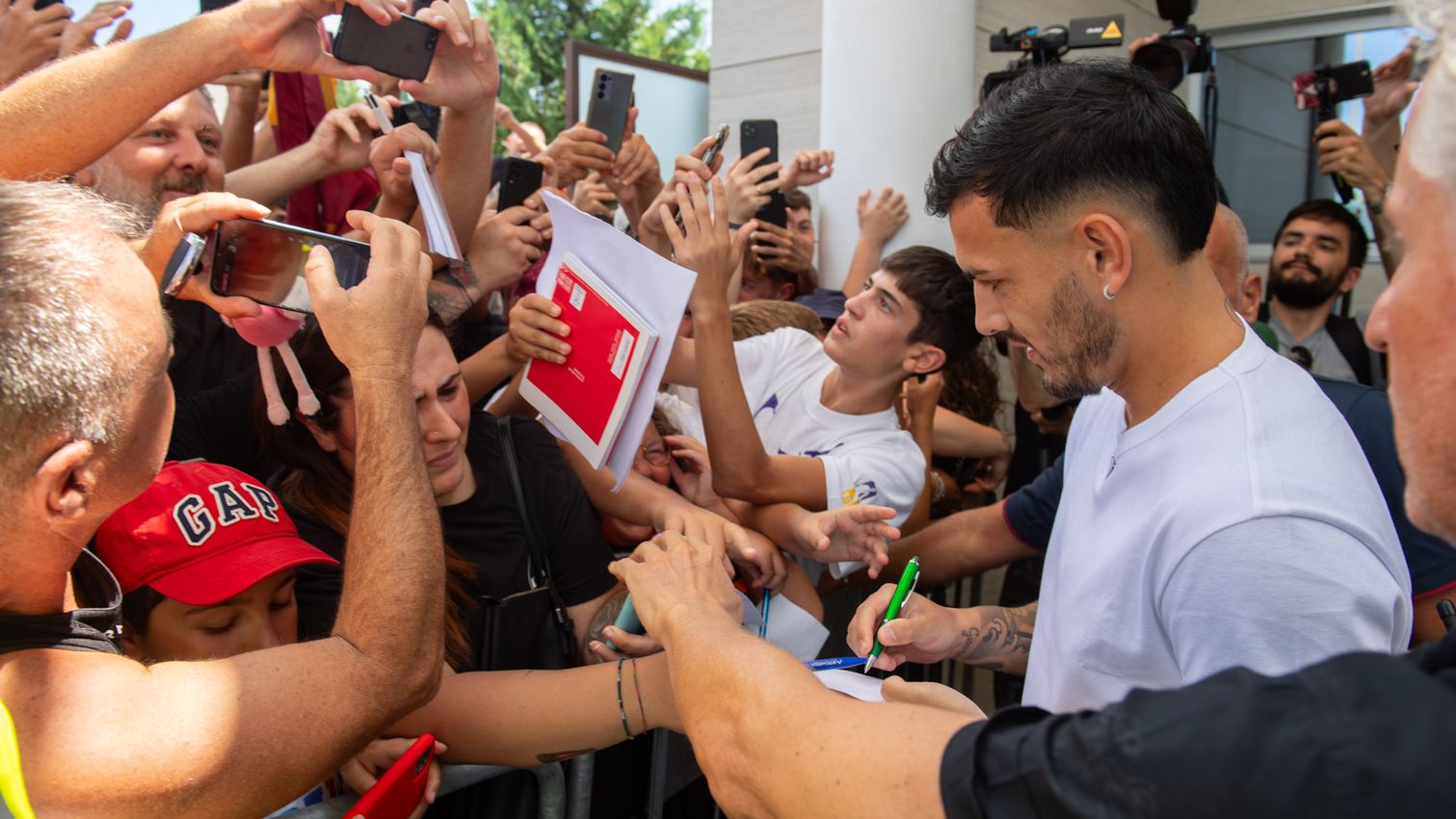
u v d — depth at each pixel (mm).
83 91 1308
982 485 2867
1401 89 2930
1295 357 3156
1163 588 985
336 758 977
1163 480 1024
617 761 1605
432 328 1480
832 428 2043
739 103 4297
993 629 1484
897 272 1971
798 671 874
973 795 647
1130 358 1070
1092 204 1011
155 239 1170
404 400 1129
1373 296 4691
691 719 927
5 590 848
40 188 889
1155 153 994
